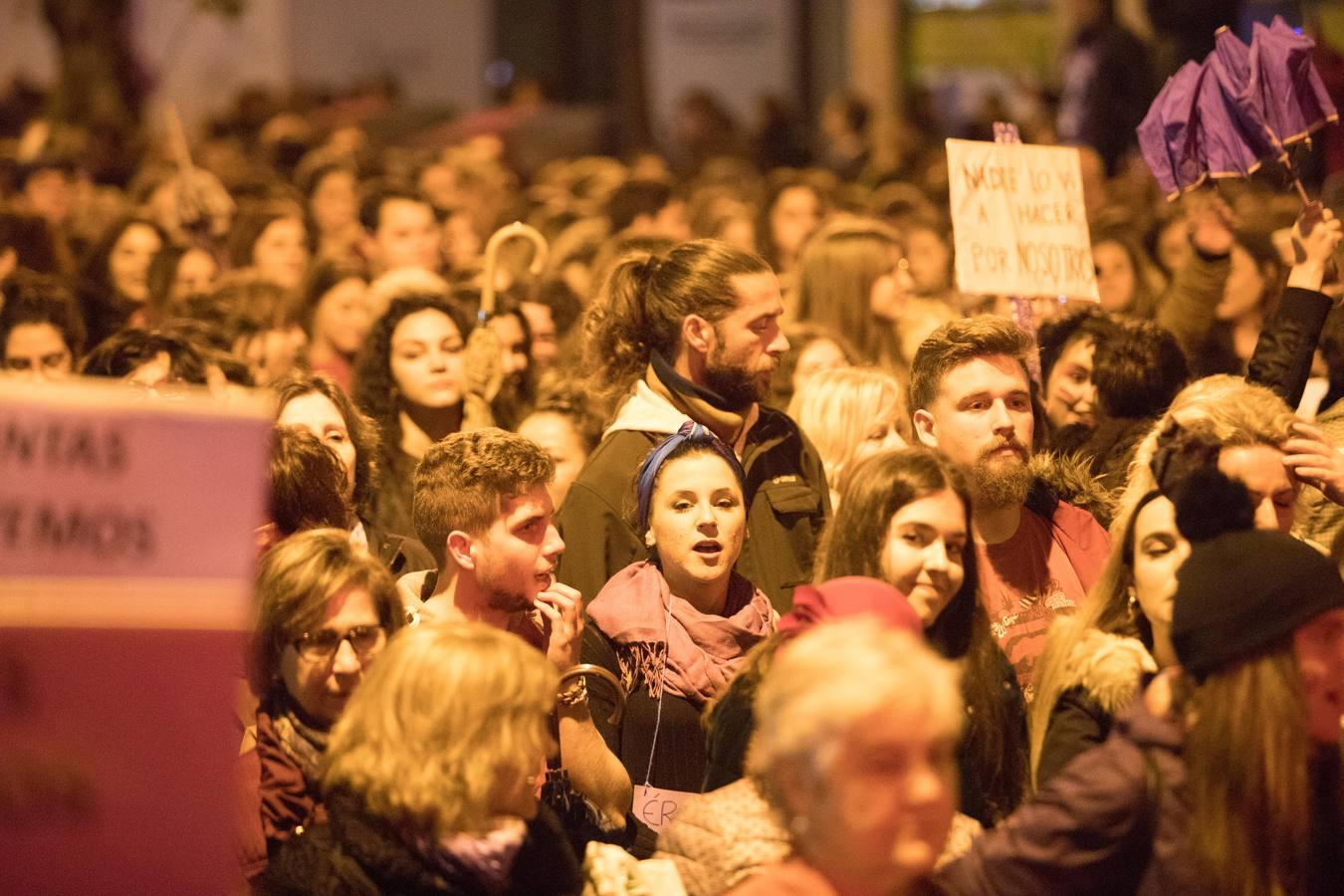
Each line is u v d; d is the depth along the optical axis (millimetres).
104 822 3754
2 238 11203
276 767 5191
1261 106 7430
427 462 6090
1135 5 24016
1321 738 4344
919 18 28531
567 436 8266
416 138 25344
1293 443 5457
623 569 6488
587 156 27375
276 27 28844
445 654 4684
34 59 27875
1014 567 6445
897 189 16266
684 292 7199
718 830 4707
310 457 6152
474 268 11531
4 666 3707
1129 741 4355
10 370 8414
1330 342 7484
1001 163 8305
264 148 20734
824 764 3658
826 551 5473
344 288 10352
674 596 6320
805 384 7836
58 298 8586
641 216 14867
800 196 14508
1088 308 8250
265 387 7660
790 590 7094
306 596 5191
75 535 3742
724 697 5258
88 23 22203
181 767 3793
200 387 7316
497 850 4617
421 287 9312
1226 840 4211
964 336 6434
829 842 3703
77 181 16734
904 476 5320
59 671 3732
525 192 19328
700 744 6145
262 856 5113
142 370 7285
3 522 3703
